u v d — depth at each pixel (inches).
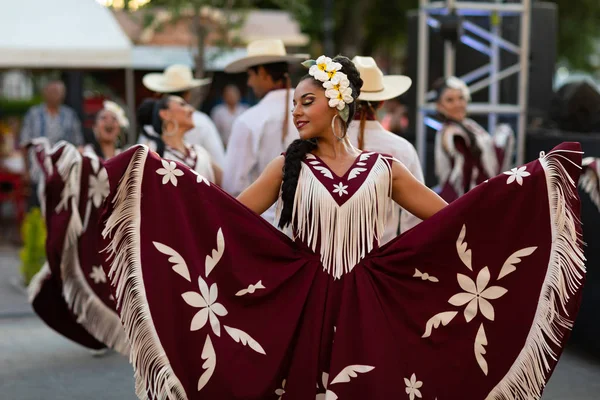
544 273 198.5
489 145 381.7
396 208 263.1
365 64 264.7
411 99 599.8
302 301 193.8
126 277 189.8
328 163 200.2
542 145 454.3
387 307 195.9
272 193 204.1
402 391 188.5
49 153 314.7
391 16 1291.8
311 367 190.4
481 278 198.4
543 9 567.5
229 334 190.9
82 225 310.5
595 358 344.5
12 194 652.1
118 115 360.2
